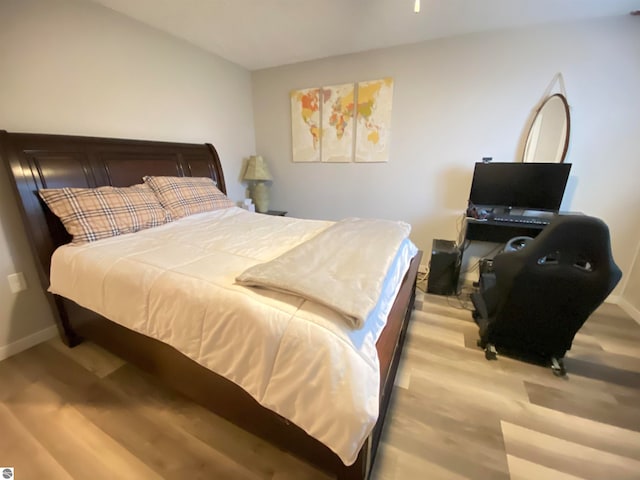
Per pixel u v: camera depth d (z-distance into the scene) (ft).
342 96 9.77
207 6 6.48
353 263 4.20
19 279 5.67
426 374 5.26
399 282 5.03
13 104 5.32
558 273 4.37
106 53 6.64
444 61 8.27
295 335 2.95
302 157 11.08
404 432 4.13
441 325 6.87
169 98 8.27
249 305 3.27
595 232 3.99
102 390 4.85
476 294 6.84
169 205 7.18
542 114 7.57
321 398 2.77
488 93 8.04
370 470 3.47
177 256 4.71
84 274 4.65
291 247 5.40
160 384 4.99
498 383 5.05
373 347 3.14
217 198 8.51
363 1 6.19
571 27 6.94
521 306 4.93
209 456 3.79
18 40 5.28
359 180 10.37
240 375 3.32
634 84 6.73
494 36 7.61
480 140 8.44
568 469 3.64
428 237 9.84
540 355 5.57
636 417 4.38
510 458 3.77
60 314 5.65
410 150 9.35
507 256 4.81
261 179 11.14
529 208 7.95
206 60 9.25
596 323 6.89
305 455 3.35
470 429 4.18
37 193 5.30
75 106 6.23
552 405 4.59
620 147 7.13
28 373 5.22
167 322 3.82
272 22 7.23
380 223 6.61
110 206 5.82
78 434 4.08
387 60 8.91
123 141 7.02
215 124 9.95
